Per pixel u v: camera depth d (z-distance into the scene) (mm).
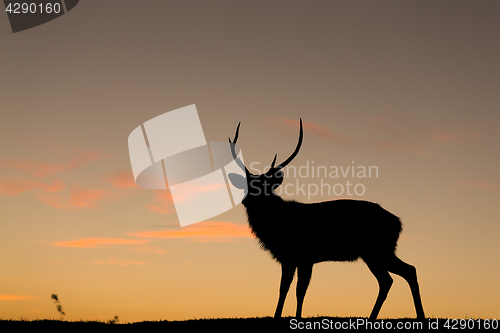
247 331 10664
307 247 12312
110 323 12086
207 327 11109
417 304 11852
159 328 11125
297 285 12211
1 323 11875
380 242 12312
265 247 12617
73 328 11305
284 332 10570
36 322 12070
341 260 12617
